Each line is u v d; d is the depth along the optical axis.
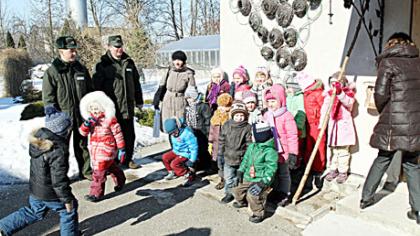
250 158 3.57
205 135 4.80
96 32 14.74
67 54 4.32
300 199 3.88
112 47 4.77
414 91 2.95
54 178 2.89
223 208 3.85
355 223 3.31
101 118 3.98
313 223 3.37
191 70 5.04
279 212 3.65
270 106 3.81
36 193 2.96
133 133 5.14
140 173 4.97
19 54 14.90
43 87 4.25
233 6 5.36
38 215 3.06
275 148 3.62
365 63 3.94
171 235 3.32
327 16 4.23
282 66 4.79
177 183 4.59
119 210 3.87
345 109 3.96
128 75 4.91
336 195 3.94
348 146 4.06
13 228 2.96
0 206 4.03
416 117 2.93
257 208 3.49
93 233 3.39
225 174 3.94
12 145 6.05
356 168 4.14
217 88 4.90
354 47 4.02
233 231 3.36
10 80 14.66
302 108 4.29
